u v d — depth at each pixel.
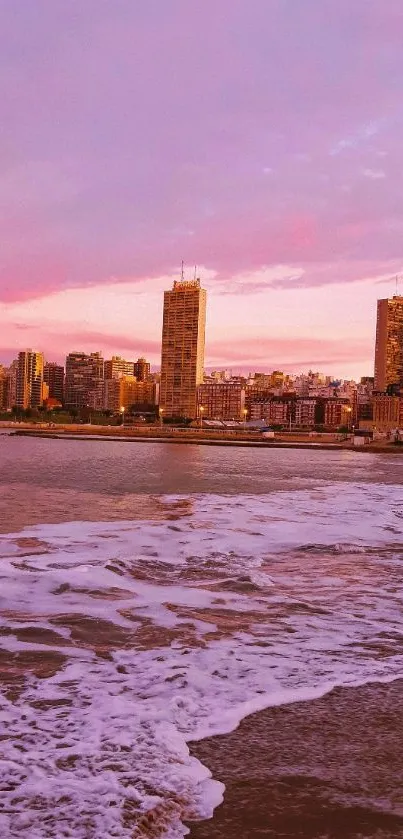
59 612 9.11
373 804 4.36
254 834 3.98
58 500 23.73
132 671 6.82
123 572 11.77
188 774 4.65
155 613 9.22
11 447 76.50
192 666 7.00
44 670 6.80
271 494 28.42
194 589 10.76
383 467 54.41
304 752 5.07
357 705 6.03
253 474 41.66
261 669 6.97
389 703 6.10
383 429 183.38
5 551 13.46
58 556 13.06
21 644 7.66
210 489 30.06
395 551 14.99
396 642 8.10
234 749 5.09
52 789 4.36
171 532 16.67
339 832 4.03
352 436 127.12
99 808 4.16
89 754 4.90
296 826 4.08
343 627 8.73
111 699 6.02
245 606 9.77
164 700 6.03
